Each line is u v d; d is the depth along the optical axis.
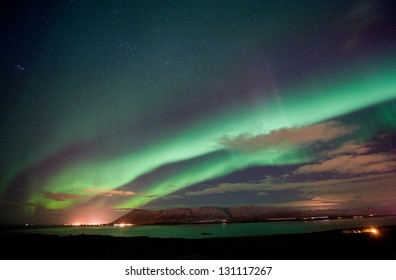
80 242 21.59
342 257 13.78
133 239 23.78
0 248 18.39
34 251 17.05
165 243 20.45
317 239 20.83
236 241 21.22
